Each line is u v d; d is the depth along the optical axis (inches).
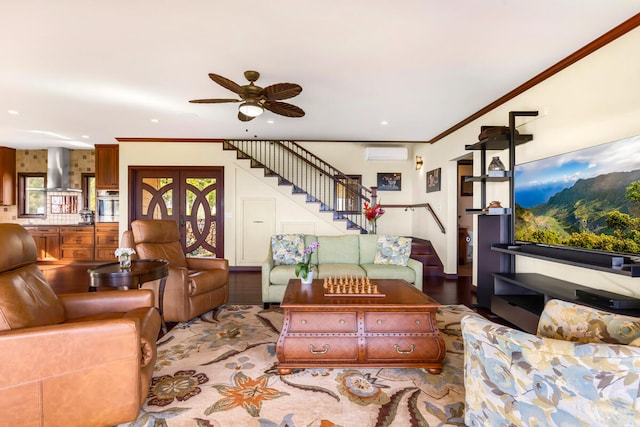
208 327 121.3
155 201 237.8
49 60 108.1
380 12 81.6
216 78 101.1
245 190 235.6
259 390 77.8
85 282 191.8
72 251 256.7
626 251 81.4
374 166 294.2
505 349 49.6
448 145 209.0
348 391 77.8
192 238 239.8
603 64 96.4
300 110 129.3
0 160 261.1
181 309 122.3
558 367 43.0
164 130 209.0
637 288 88.9
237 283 195.6
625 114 90.0
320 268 149.1
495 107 151.7
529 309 107.9
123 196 230.4
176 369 88.3
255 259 236.2
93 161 279.4
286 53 103.4
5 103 152.6
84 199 277.9
